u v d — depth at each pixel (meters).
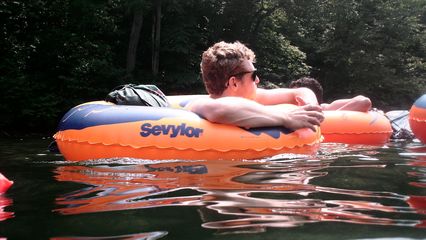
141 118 2.40
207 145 2.32
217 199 1.48
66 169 2.20
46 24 10.84
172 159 2.29
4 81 8.93
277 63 15.58
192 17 13.23
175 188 1.64
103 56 11.43
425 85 17.48
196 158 2.30
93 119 2.45
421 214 1.32
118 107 2.52
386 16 16.81
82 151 2.42
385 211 1.35
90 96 10.69
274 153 2.39
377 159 2.53
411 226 1.20
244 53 2.68
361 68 16.38
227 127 2.39
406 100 17.77
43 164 2.51
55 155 3.23
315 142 2.61
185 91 12.88
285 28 16.72
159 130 2.35
